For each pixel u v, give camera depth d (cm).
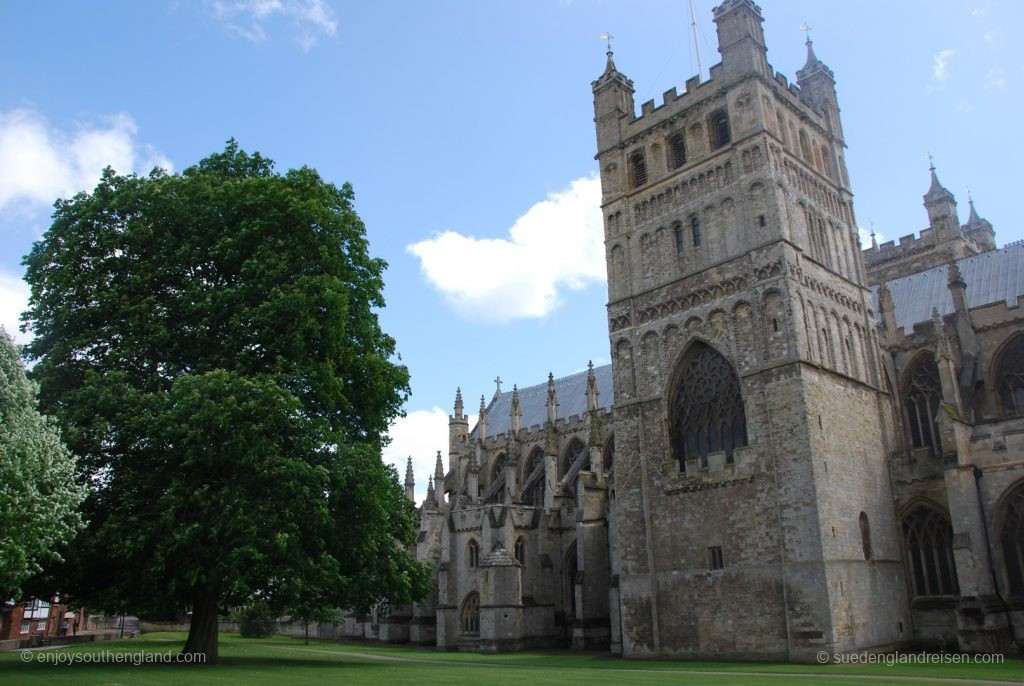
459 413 11056
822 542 4700
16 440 3000
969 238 8700
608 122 6756
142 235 4062
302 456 3881
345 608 4416
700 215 5878
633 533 5719
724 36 6006
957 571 4831
